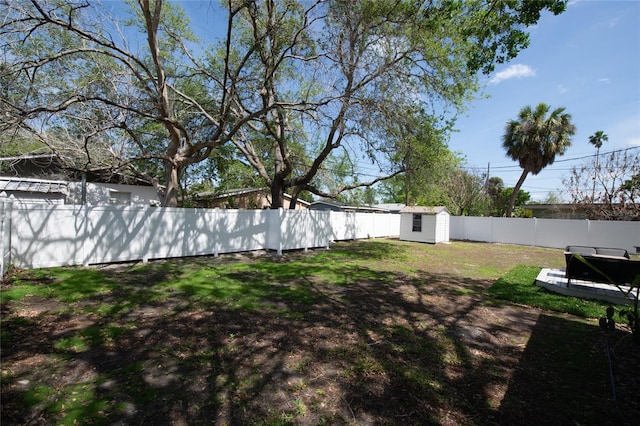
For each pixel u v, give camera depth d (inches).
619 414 101.3
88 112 342.6
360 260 423.5
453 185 1038.4
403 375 125.6
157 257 362.9
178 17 476.1
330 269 348.5
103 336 151.5
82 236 309.7
